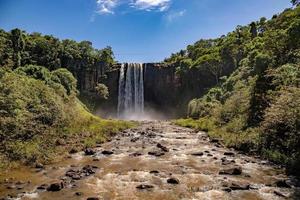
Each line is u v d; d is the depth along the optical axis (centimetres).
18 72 4925
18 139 2559
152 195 1563
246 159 2400
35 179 1875
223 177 1888
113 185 1741
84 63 10038
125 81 10450
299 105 2302
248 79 5144
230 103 4306
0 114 2603
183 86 10325
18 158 2284
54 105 3547
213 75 9500
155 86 10719
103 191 1631
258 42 7838
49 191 1630
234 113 4119
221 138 3422
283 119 2395
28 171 2077
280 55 4206
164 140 3494
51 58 8825
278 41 4122
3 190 1645
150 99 10725
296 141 2205
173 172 2023
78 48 10206
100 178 1888
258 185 1720
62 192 1614
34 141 2669
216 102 6228
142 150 2858
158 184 1755
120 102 10294
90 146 3031
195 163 2288
